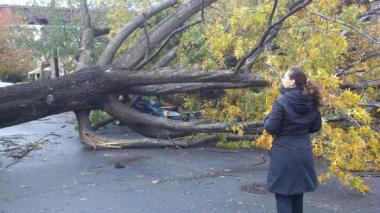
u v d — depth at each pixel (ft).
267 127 13.07
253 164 23.76
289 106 12.87
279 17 24.27
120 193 18.49
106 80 28.09
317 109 13.48
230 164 23.82
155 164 23.98
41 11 49.03
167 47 33.83
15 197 18.28
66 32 48.06
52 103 27.32
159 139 28.91
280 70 22.70
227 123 26.94
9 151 28.71
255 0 27.37
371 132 18.34
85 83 27.81
